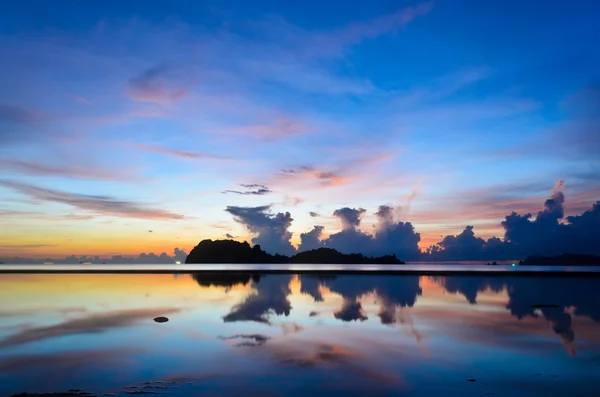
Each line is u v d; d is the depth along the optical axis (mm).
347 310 26000
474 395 11148
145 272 75688
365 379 12414
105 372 13016
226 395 10984
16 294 35188
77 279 55188
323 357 14781
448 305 28688
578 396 11133
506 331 19469
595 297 34125
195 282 50344
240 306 27656
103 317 22984
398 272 79500
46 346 16359
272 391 11344
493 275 68750
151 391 11281
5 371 13109
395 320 22297
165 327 20109
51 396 10766
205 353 15273
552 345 16766
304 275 68438
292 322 21594
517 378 12570
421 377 12641
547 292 38562
